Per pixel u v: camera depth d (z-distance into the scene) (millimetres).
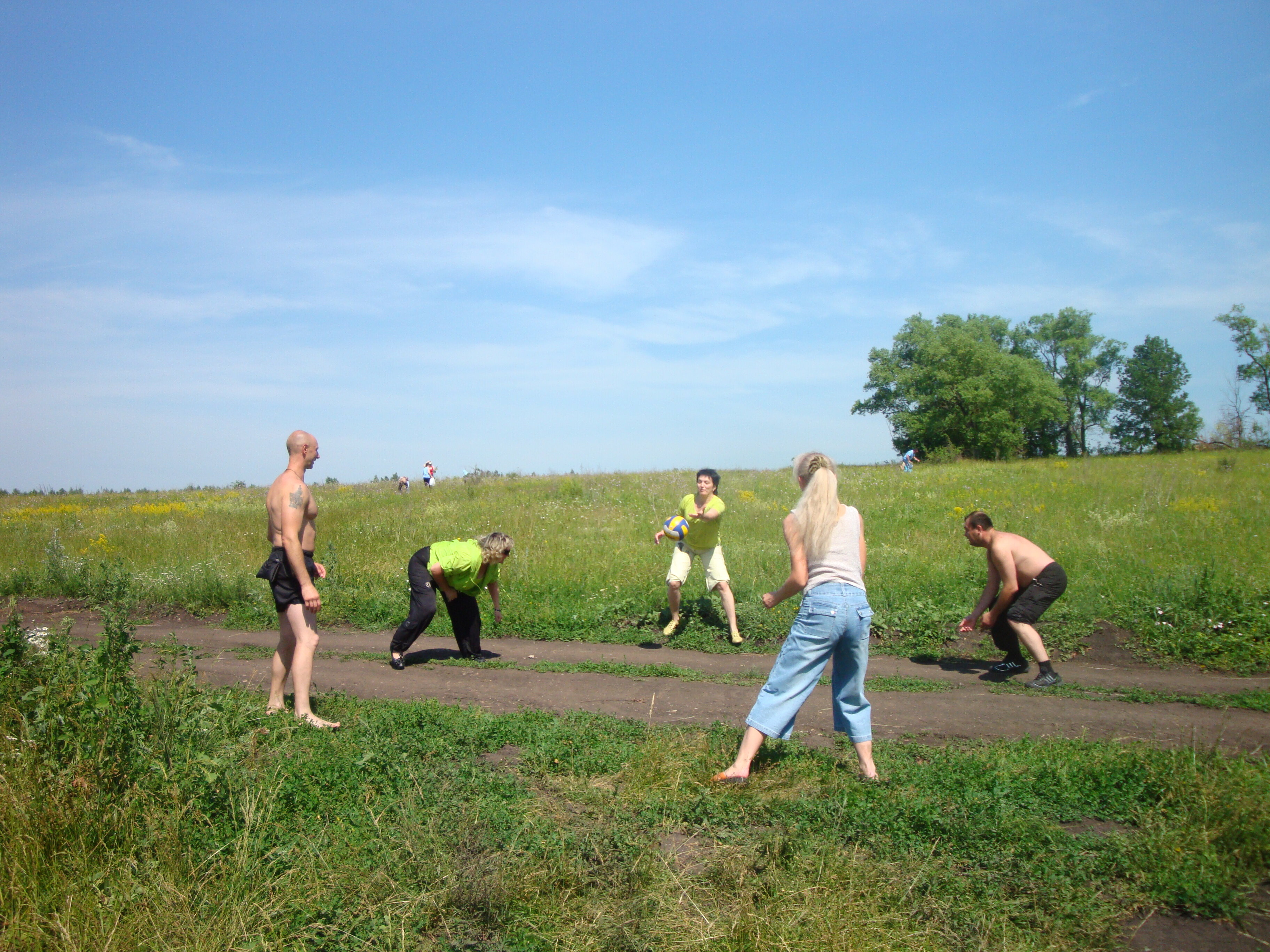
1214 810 3789
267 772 4180
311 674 5781
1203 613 8195
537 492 20250
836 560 4402
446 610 9633
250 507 23188
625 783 4430
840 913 3154
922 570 10438
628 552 11844
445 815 3867
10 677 4430
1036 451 74250
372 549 12594
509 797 4250
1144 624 8125
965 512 14914
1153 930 3172
